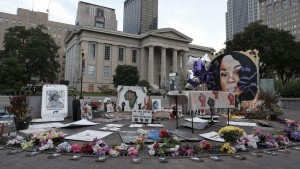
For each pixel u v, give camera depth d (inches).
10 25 3395.7
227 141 216.8
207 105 313.1
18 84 1723.7
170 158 187.5
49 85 435.8
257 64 549.6
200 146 210.2
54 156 186.9
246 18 3914.9
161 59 2647.6
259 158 192.9
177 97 333.1
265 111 481.4
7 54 1961.1
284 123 417.7
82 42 2337.6
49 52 2090.3
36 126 333.1
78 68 2400.3
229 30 4178.2
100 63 2416.3
